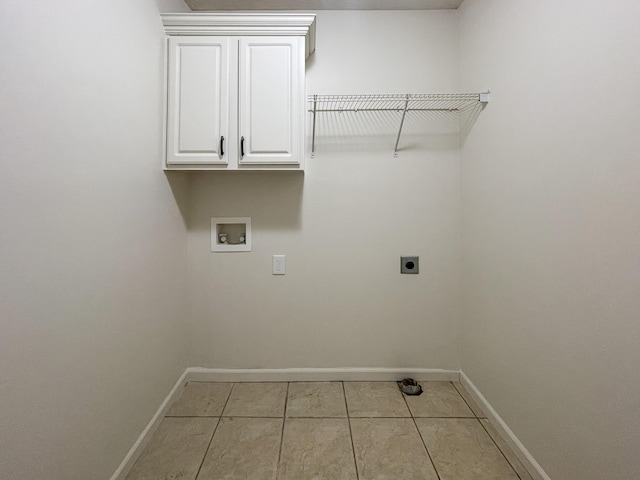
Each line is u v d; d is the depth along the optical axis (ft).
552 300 3.61
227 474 4.06
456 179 6.20
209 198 6.20
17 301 2.48
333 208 6.23
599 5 2.94
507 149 4.51
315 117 6.07
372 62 6.12
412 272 6.27
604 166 2.91
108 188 3.64
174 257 5.60
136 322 4.30
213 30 5.14
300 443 4.61
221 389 6.01
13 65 2.43
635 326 2.64
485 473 4.08
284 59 5.22
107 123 3.61
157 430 4.86
